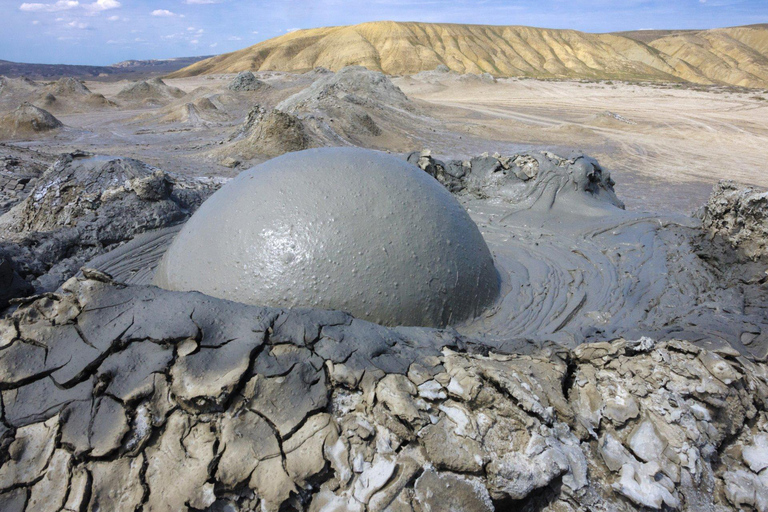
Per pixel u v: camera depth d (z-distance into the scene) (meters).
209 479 2.47
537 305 4.79
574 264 5.73
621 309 4.73
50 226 9.02
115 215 6.48
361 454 2.66
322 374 2.90
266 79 42.84
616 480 2.77
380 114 25.95
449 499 2.57
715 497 2.86
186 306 3.04
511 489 2.58
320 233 3.92
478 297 4.57
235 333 2.95
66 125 26.62
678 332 3.96
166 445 2.56
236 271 3.92
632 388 3.14
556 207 7.89
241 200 4.17
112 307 2.98
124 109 35.09
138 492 2.44
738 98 35.84
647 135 25.67
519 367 3.15
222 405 2.66
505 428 2.77
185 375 2.70
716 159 20.69
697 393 3.14
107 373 2.69
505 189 8.41
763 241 5.08
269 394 2.74
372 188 4.18
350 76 30.97
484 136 25.11
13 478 2.44
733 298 4.71
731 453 3.09
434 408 2.86
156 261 5.98
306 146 18.72
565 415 2.93
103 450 2.49
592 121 29.28
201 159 17.44
